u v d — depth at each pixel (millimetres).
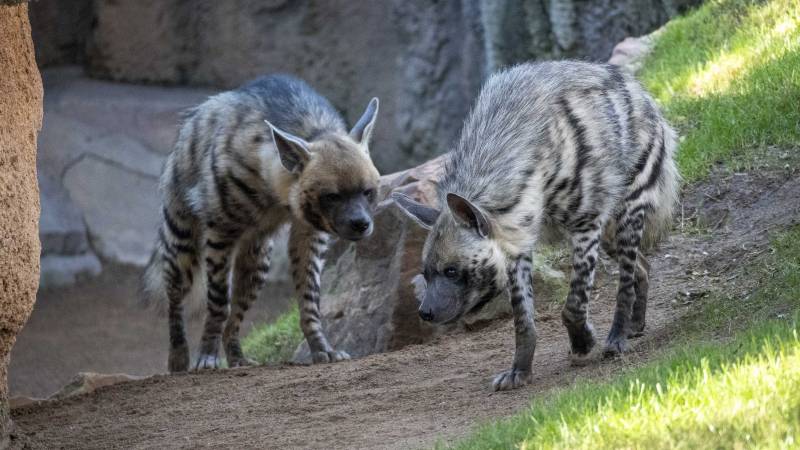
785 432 7891
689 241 15180
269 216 16156
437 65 32188
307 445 10914
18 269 11414
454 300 11367
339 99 33906
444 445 9648
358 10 33344
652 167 12953
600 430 8648
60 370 26531
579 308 12234
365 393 12781
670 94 19609
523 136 11797
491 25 29281
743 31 20328
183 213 16906
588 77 12484
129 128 34062
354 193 15039
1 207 11078
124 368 26484
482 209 11484
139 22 35438
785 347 9477
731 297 13078
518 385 11867
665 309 13680
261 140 15531
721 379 9078
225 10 34656
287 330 20375
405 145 33000
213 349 16375
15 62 11484
